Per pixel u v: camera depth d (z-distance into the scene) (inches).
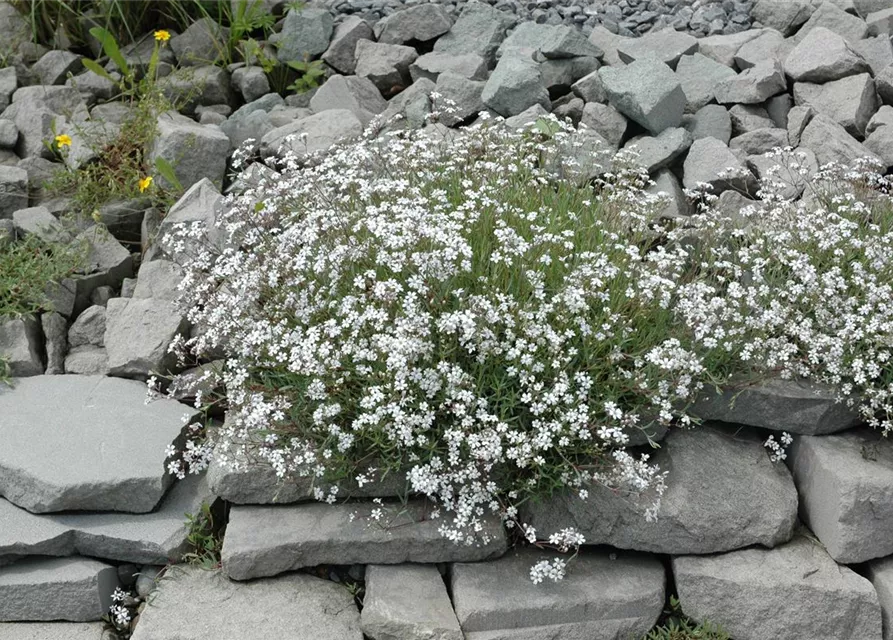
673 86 46.6
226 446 34.0
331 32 55.6
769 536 33.4
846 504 32.7
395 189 37.5
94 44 55.6
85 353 39.6
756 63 51.4
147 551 33.2
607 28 56.3
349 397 33.1
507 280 35.2
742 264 38.6
